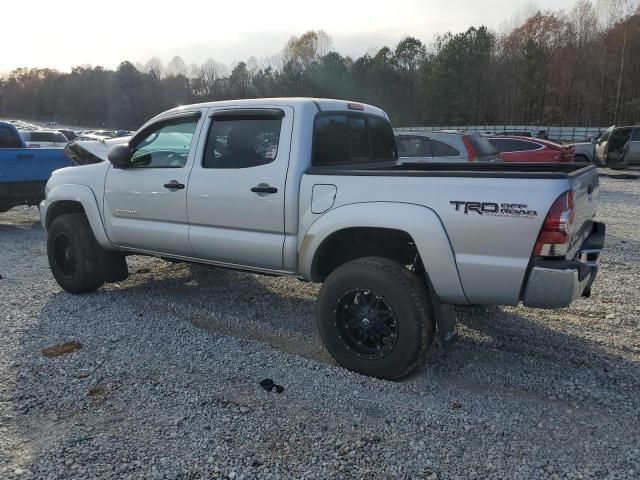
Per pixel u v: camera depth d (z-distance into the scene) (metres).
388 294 3.69
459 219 3.47
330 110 4.43
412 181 3.63
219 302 5.59
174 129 4.95
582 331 4.72
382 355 3.79
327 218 3.93
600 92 58.16
